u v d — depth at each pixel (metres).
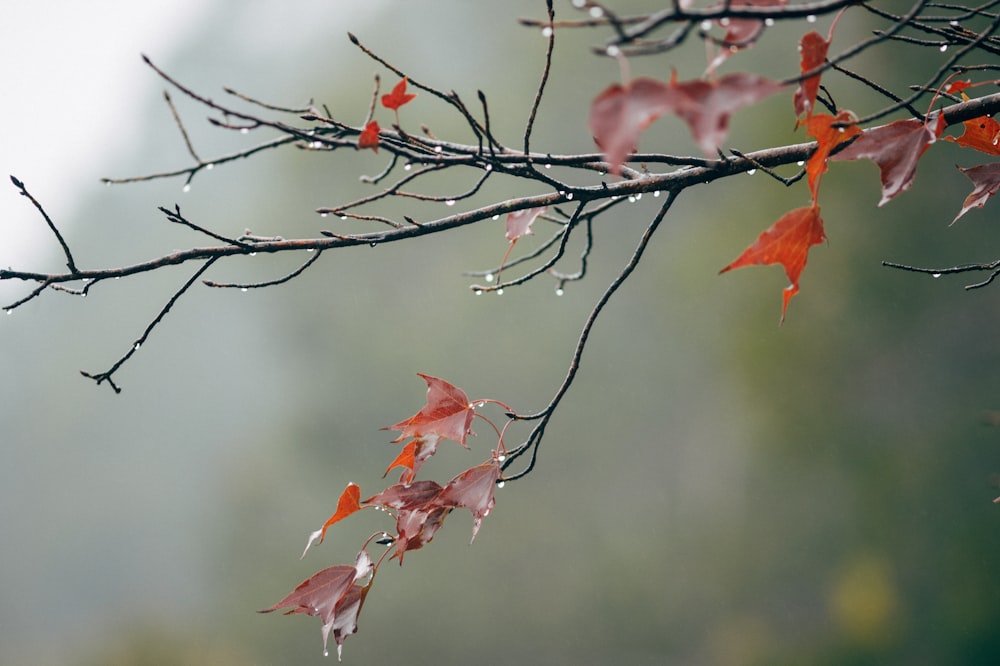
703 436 14.07
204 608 18.12
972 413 9.88
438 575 14.20
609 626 13.32
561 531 14.45
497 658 13.70
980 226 9.96
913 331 10.41
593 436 15.17
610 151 0.88
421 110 16.33
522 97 16.64
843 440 10.82
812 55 1.23
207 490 27.11
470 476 1.63
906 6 8.60
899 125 1.38
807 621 11.12
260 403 27.02
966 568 9.32
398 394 16.20
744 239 11.71
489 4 18.25
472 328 16.12
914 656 9.32
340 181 16.84
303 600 1.59
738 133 11.43
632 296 15.30
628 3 13.30
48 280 1.49
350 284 17.09
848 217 10.60
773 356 11.31
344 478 16.16
